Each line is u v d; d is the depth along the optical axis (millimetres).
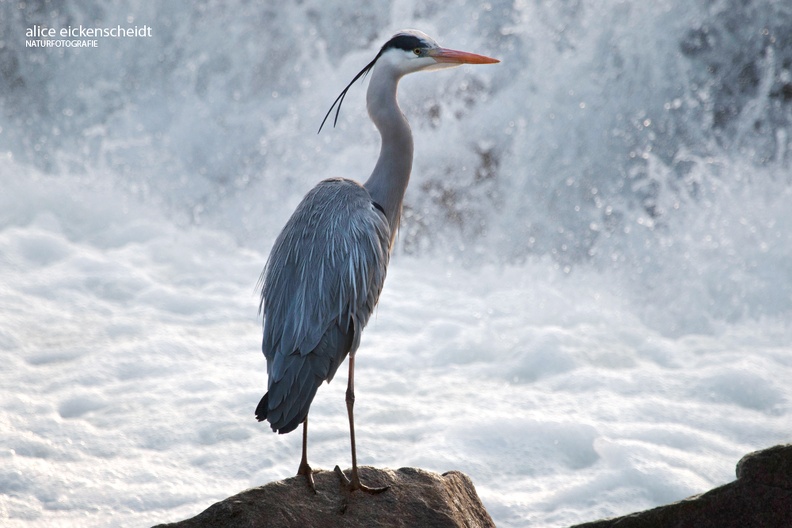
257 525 5367
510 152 16359
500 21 17375
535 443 8992
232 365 11016
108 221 16234
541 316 12727
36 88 19953
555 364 11062
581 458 8789
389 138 6957
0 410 9609
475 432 9203
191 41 19516
